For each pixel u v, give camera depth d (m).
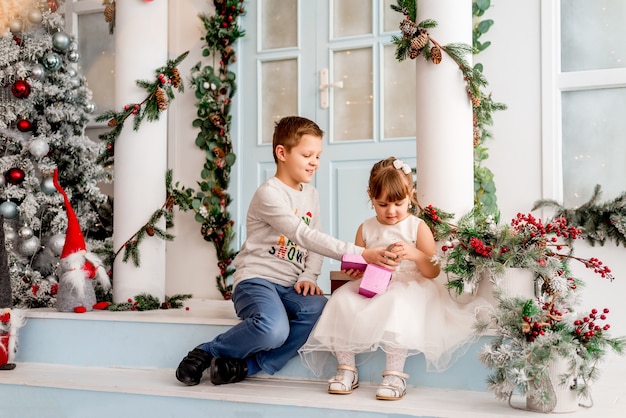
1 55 3.56
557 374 1.97
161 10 3.40
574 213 3.27
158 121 3.36
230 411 2.23
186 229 4.02
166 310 3.15
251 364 2.48
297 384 2.40
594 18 3.38
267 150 3.94
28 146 3.62
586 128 3.38
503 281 2.31
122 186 3.31
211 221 3.89
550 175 3.37
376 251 2.35
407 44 2.68
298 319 2.46
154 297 3.24
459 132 2.63
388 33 3.72
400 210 2.44
